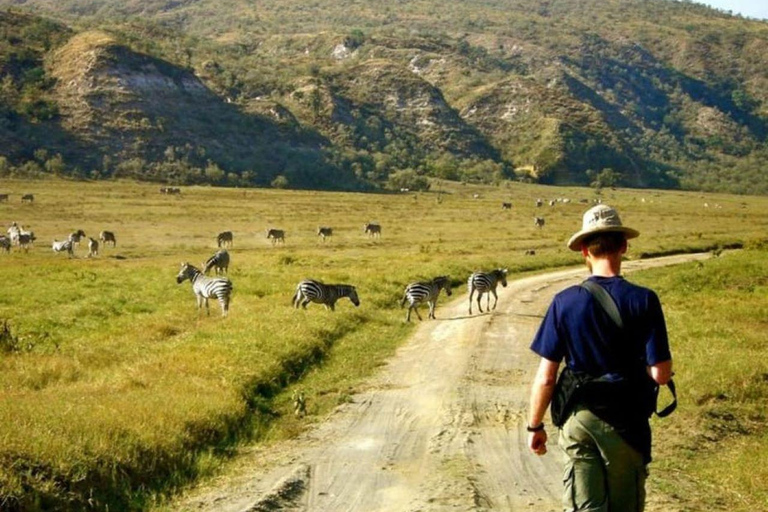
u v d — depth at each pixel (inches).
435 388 532.7
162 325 732.7
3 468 284.7
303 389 527.8
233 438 403.5
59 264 1459.2
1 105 5546.3
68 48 6550.2
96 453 317.7
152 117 5964.6
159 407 394.6
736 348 624.7
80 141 5423.2
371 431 424.5
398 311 940.0
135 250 1953.7
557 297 183.3
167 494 315.0
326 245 2165.4
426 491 313.0
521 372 591.2
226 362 528.4
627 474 176.4
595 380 176.6
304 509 298.4
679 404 467.8
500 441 399.9
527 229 2723.9
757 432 426.6
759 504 300.5
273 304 885.2
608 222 186.2
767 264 1248.8
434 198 4621.1
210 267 1323.8
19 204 2923.2
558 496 311.3
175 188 3887.8
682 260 1727.4
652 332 176.7
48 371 522.9
